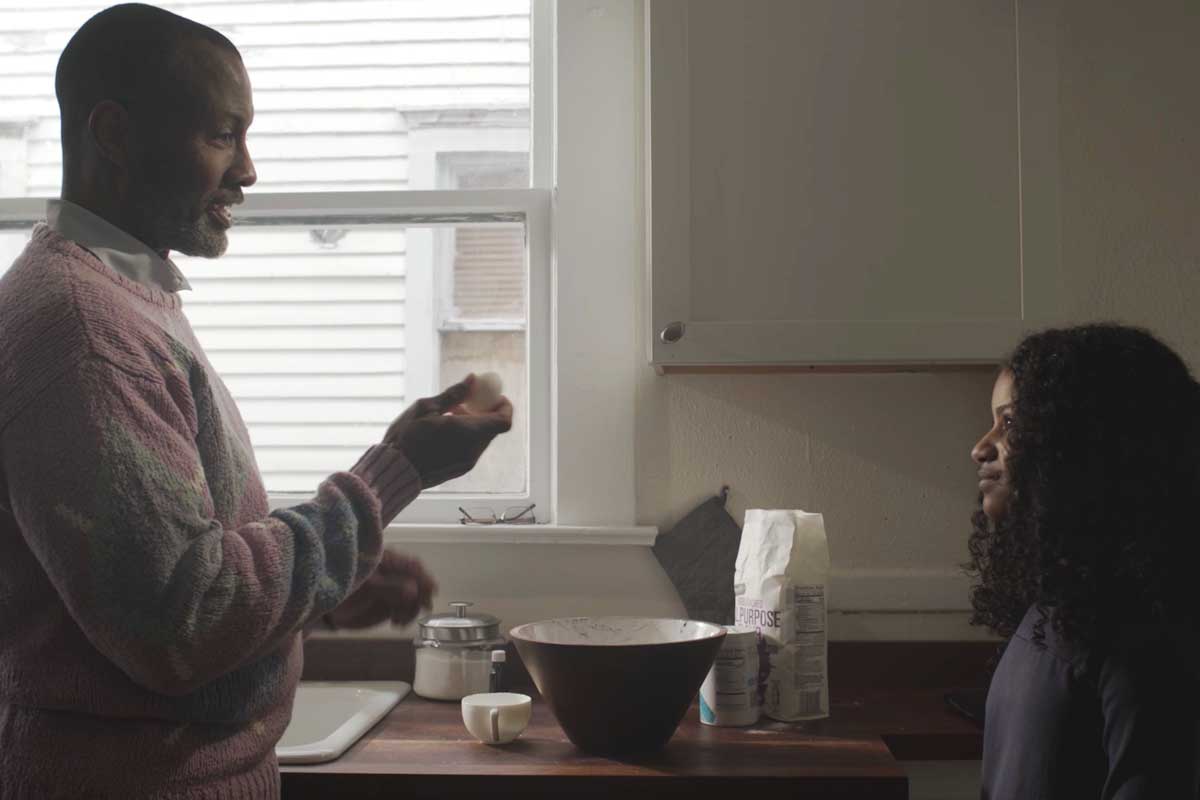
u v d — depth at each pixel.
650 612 1.81
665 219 1.57
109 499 0.83
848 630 1.79
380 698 1.61
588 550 1.81
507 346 1.96
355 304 1.97
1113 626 1.01
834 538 1.81
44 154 2.03
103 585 0.82
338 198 1.94
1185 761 0.93
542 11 1.99
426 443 1.08
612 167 1.86
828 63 1.58
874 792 1.21
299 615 0.93
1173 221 1.80
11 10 2.05
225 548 0.88
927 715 1.54
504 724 1.35
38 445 0.84
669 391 1.83
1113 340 1.14
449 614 1.74
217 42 1.03
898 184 1.57
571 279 1.85
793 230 1.57
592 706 1.29
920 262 1.56
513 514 1.89
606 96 1.87
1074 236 1.81
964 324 1.54
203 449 0.97
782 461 1.82
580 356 1.84
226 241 1.09
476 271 1.97
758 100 1.58
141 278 1.01
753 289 1.57
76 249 0.96
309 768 1.25
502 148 1.99
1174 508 1.05
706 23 1.59
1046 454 1.09
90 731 0.91
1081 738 1.01
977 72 1.57
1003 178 1.56
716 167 1.58
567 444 1.83
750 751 1.33
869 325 1.55
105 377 0.86
